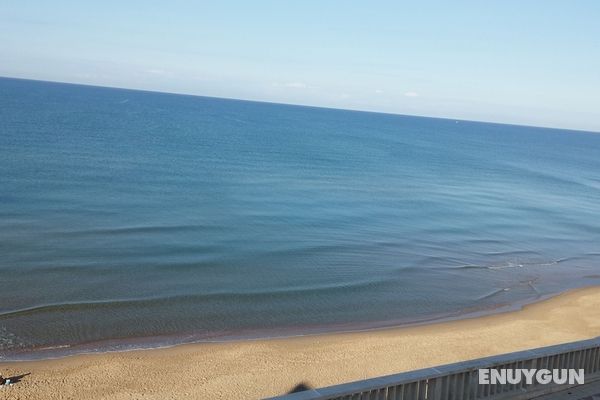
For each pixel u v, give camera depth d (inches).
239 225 1110.4
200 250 908.0
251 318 640.4
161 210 1193.4
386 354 554.9
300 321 642.2
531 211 1601.9
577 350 287.6
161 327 596.7
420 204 1565.0
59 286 700.0
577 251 1125.1
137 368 495.2
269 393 462.0
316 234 1089.4
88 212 1122.7
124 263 809.5
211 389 462.9
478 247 1088.2
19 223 998.4
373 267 887.7
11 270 747.4
